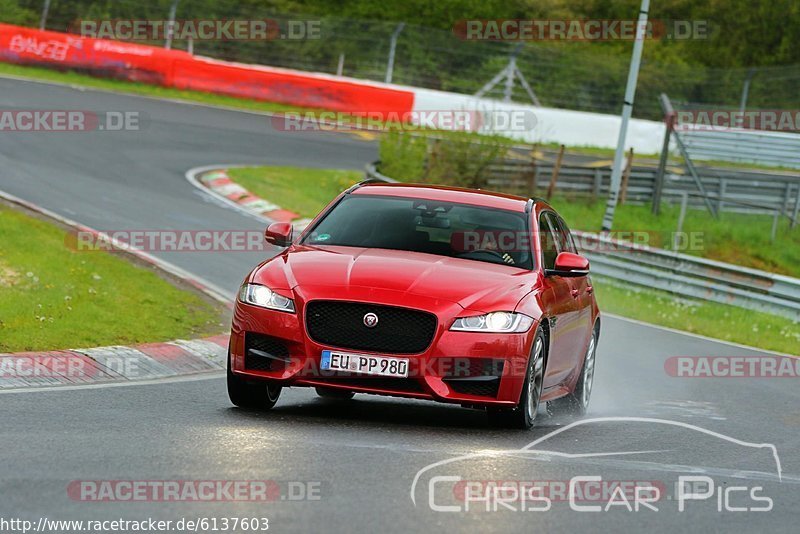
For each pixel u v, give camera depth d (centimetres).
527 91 15312
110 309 4419
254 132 11519
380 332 2770
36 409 2784
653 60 19050
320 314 2803
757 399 4212
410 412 3250
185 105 12256
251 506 1933
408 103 13562
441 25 19238
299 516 1886
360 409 3222
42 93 11038
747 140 13412
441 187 3466
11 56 12600
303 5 18788
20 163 8012
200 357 3988
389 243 3136
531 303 2917
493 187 10862
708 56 19925
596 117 14462
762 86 16175
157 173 8650
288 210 8288
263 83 13350
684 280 7606
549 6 19475
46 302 4244
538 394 3022
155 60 13012
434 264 2983
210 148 10219
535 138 14188
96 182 7850
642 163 13425
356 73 14900
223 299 5125
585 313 3547
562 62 15962
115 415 2767
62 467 2148
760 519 2156
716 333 6469
